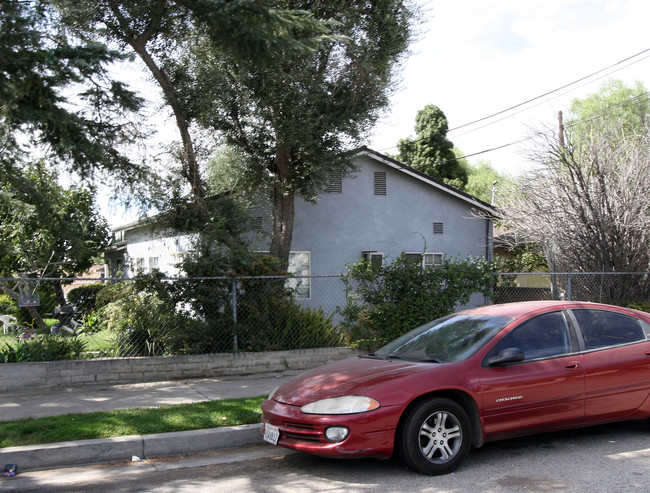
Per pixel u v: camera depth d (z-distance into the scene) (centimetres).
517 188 1489
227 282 953
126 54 755
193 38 1177
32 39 693
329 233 1656
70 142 764
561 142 1354
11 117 743
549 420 554
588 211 1317
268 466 551
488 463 536
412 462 496
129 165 1066
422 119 3788
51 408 712
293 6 1168
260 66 855
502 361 535
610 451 569
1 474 527
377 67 1236
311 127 1179
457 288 1020
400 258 1034
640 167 1296
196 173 1262
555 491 459
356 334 997
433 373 521
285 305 1005
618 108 2438
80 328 1159
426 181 1753
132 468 548
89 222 1958
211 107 1230
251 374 934
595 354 585
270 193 1429
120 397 777
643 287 1315
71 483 506
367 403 494
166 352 923
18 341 917
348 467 538
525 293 1559
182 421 630
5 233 1531
